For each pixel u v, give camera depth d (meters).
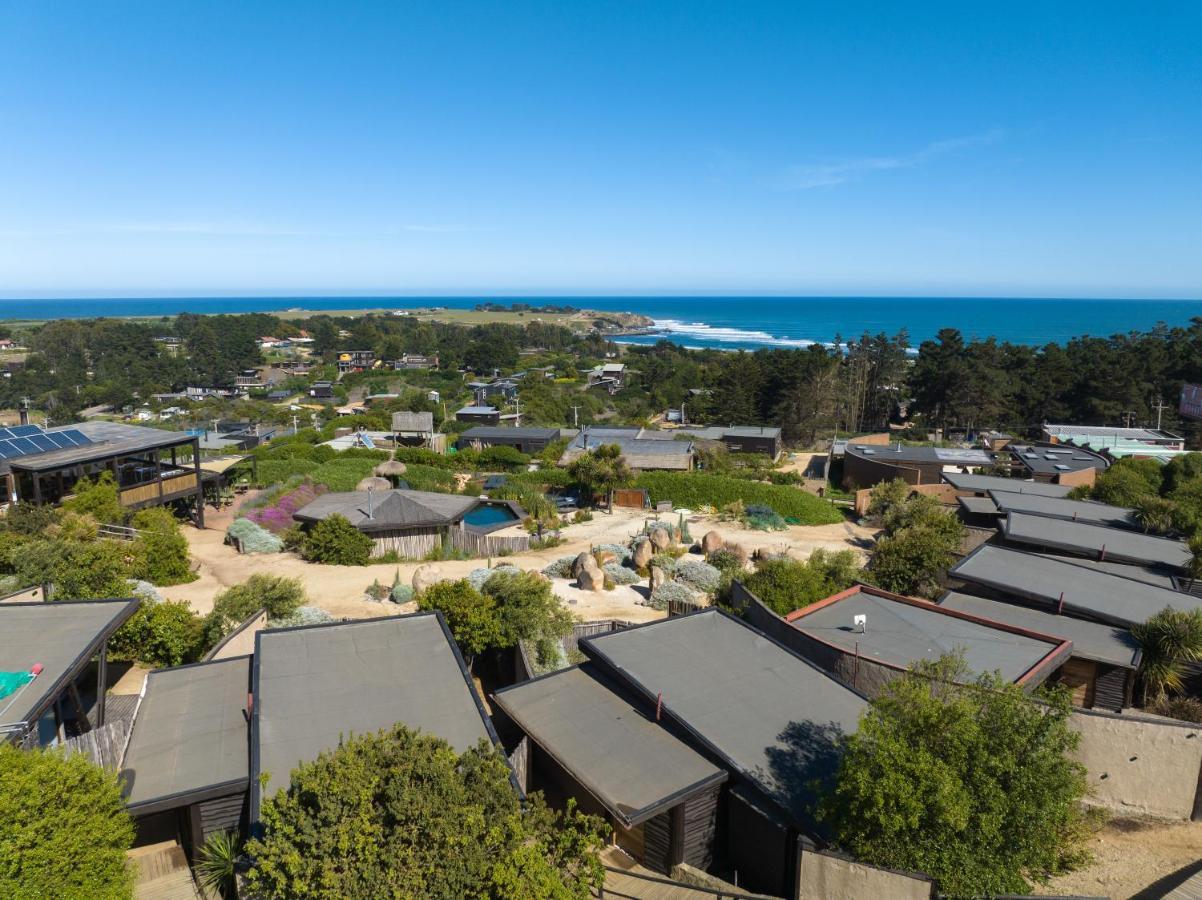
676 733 14.16
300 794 9.35
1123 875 12.21
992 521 33.22
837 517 43.12
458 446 65.56
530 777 15.11
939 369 87.38
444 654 16.20
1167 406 83.94
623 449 53.75
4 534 24.22
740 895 11.50
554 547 34.69
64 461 30.81
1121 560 24.84
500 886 8.66
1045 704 12.71
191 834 12.41
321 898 8.41
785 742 13.62
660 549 31.95
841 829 10.90
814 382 82.25
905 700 11.43
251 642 19.45
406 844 8.85
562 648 20.09
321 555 31.02
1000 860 10.14
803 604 22.05
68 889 9.30
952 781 10.13
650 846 13.17
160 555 27.80
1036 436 84.12
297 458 52.72
